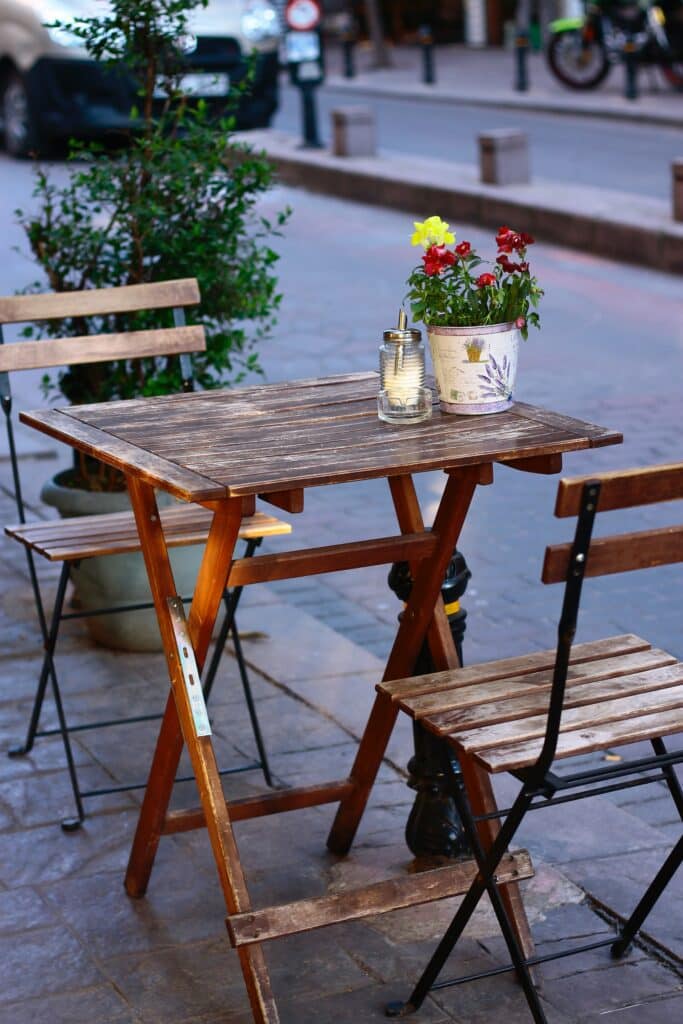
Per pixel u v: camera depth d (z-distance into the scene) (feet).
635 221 43.73
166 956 12.66
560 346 35.06
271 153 60.29
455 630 13.51
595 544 10.02
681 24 73.41
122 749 16.38
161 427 12.79
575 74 79.05
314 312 38.42
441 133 68.95
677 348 34.71
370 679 18.15
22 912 13.30
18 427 29.22
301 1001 12.04
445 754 11.28
